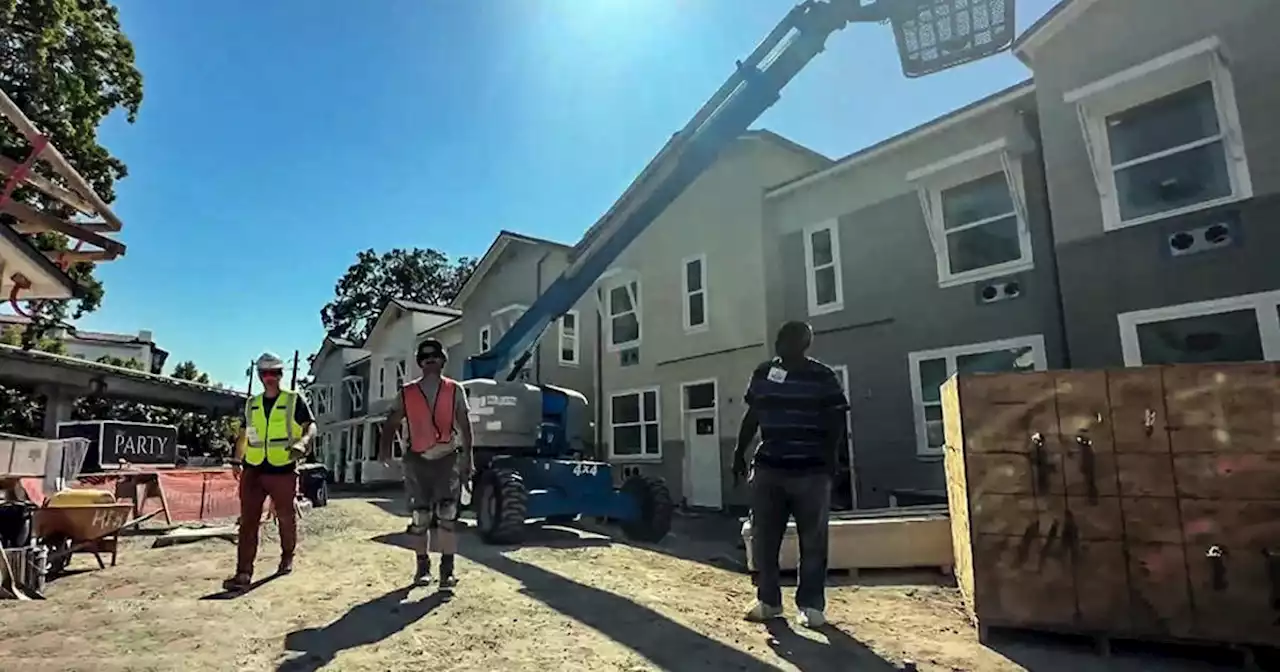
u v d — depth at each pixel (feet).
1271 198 26.94
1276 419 11.96
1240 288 27.37
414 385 18.40
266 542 26.86
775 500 14.84
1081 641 12.93
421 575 18.26
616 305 60.34
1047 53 33.60
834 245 44.27
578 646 12.66
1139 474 12.61
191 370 145.89
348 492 80.69
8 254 16.06
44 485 30.83
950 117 37.83
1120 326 30.14
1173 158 29.60
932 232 38.91
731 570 22.02
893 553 20.01
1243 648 11.64
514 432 32.71
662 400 54.29
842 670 11.57
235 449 19.77
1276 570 11.57
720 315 50.85
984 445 13.69
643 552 26.00
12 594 16.20
